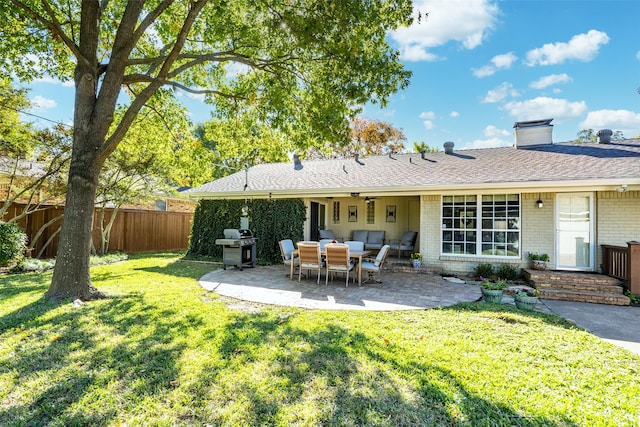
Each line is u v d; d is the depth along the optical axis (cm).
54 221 1079
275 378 296
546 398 273
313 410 250
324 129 706
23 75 784
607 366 337
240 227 1230
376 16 585
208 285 736
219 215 1288
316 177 1265
